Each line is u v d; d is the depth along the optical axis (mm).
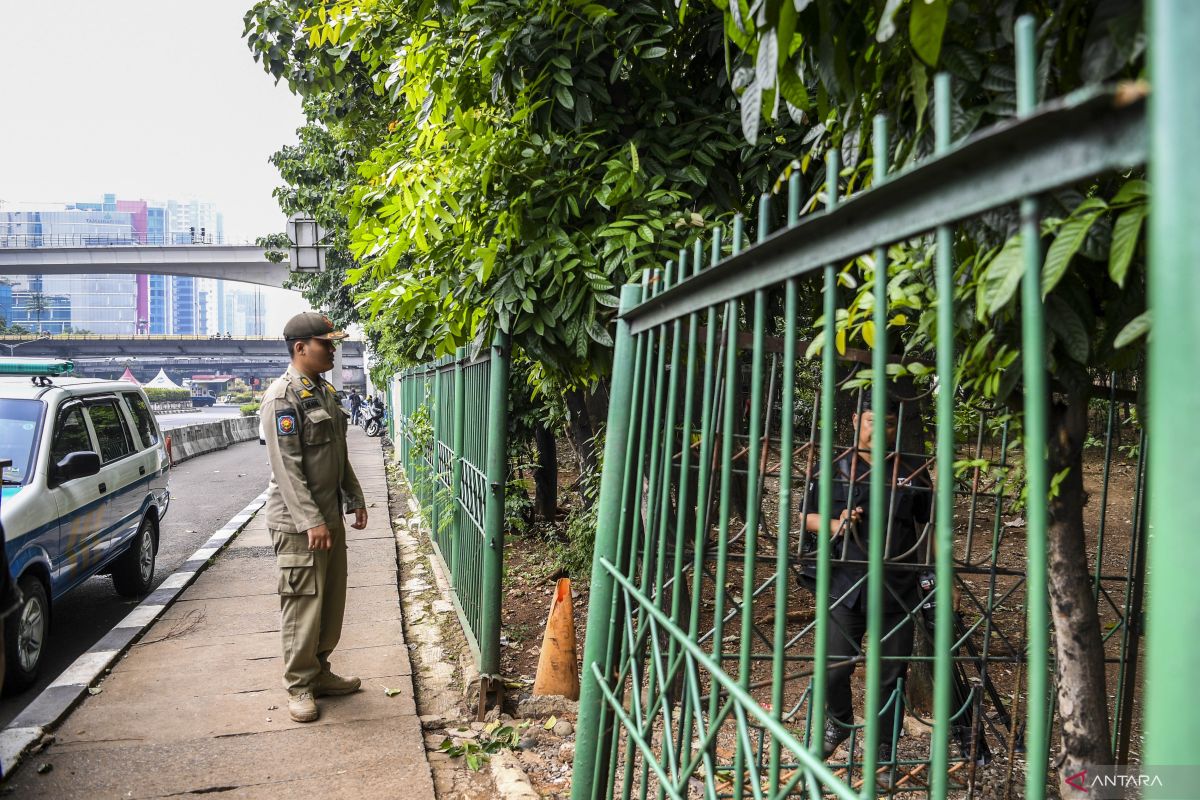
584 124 4395
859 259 2018
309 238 13648
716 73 4523
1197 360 550
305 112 11703
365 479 16438
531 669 5527
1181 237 562
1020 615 5535
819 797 1214
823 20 1589
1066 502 1995
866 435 3387
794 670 4254
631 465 2416
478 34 4262
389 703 4707
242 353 91562
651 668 2037
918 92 1566
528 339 4254
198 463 21422
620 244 3885
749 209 4688
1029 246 815
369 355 26703
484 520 4926
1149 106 638
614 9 4281
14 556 5070
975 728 3164
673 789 1750
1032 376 824
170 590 7199
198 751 4109
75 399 6566
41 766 3924
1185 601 562
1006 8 1556
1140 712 3570
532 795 3631
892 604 3539
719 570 1681
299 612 4488
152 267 61500
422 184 4113
